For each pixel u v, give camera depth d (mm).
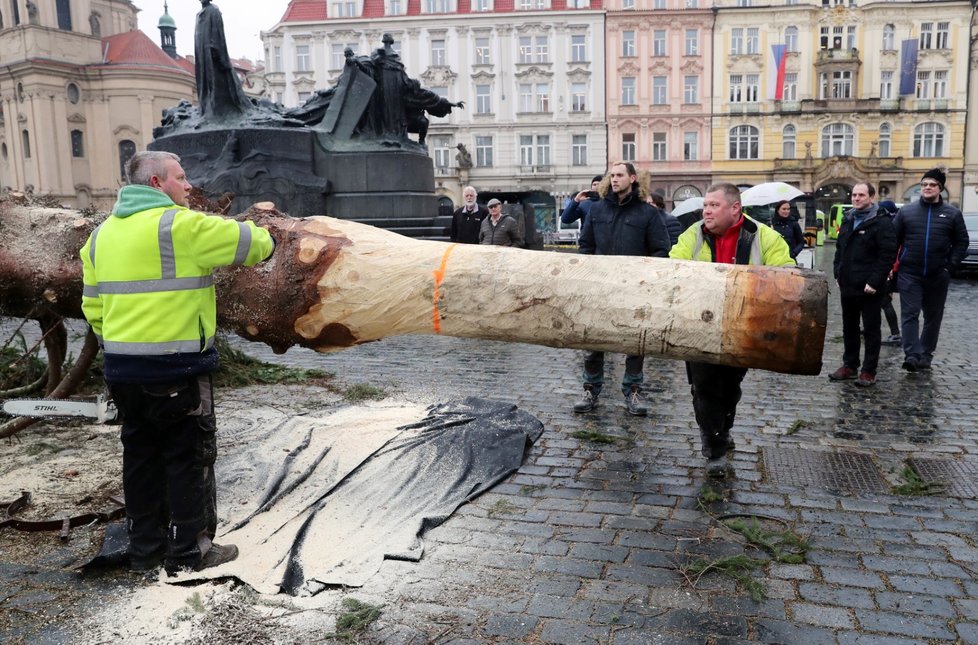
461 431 5254
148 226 3135
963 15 50281
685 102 51281
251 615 3090
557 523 3982
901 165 51688
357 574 3395
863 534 3848
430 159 14570
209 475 3500
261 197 12969
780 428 5785
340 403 6344
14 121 61062
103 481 4562
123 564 3475
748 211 18094
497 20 50625
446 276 3514
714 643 2895
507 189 52062
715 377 4453
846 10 50688
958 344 9680
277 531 3852
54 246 4500
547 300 3395
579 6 50938
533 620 3057
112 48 63750
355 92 13672
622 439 5422
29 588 3318
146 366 3160
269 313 3793
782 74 50281
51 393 5086
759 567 3492
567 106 51188
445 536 3824
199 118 13719
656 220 5707
